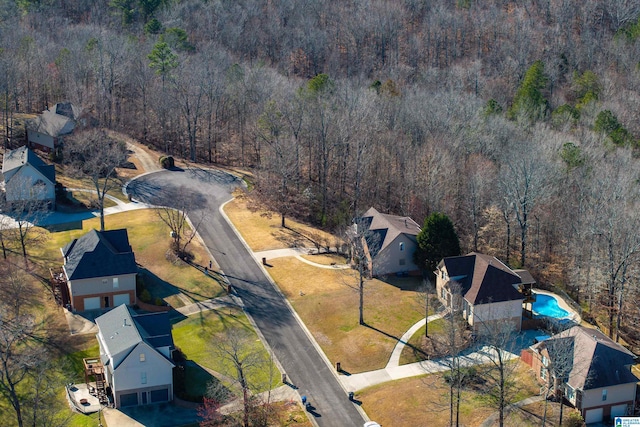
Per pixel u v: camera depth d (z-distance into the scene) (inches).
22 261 3518.7
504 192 3843.5
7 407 2615.7
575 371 2637.8
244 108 5255.9
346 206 4303.6
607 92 5561.0
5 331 2842.0
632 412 2645.2
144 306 3277.6
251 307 3307.1
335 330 3139.8
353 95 4704.7
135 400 2672.2
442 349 2967.5
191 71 5388.8
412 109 4763.8
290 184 4478.3
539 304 3366.1
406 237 3558.1
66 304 3243.1
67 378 2795.3
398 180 4375.0
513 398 2679.6
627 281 3309.5
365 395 2738.7
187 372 2829.7
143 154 5044.3
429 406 2650.1
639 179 4072.3
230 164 5113.2
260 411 2571.4
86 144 4544.8
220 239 3922.2
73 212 4111.7
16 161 4133.9
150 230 3934.5
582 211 3698.3
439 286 3336.6
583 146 4269.2
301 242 3944.4
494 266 3164.4
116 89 5561.0
